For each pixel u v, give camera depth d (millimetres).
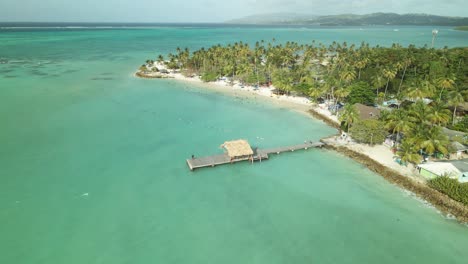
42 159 46719
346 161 49094
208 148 52812
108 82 100625
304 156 51188
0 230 31922
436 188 38906
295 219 35469
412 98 69000
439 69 85062
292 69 104750
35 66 122938
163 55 169875
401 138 53281
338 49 151875
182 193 39844
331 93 79188
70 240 31047
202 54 119250
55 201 36969
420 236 32688
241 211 36688
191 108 75250
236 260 29438
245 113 72688
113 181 41781
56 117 64750
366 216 36000
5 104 71250
